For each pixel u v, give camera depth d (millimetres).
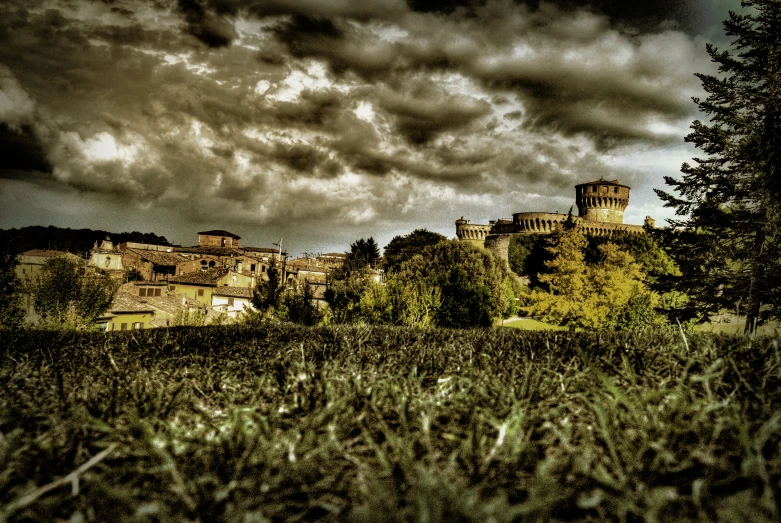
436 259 39969
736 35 25766
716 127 25906
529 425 2357
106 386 3434
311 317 27531
